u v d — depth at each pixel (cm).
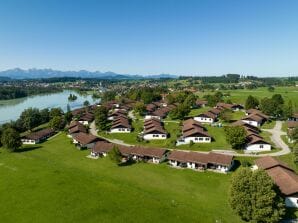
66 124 16462
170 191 7088
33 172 8519
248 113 16075
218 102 19750
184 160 8712
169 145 11025
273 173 7006
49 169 8769
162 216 5809
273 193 5425
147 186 7419
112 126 13675
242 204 5559
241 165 8744
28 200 6650
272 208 5438
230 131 10169
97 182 7619
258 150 10062
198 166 8662
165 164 9069
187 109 15738
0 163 9644
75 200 6550
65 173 8362
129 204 6334
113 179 7906
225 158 8462
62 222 5672
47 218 5831
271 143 10825
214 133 12362
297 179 6681
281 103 17338
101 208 6162
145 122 14388
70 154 10562
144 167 8875
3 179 8094
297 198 6188
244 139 10006
